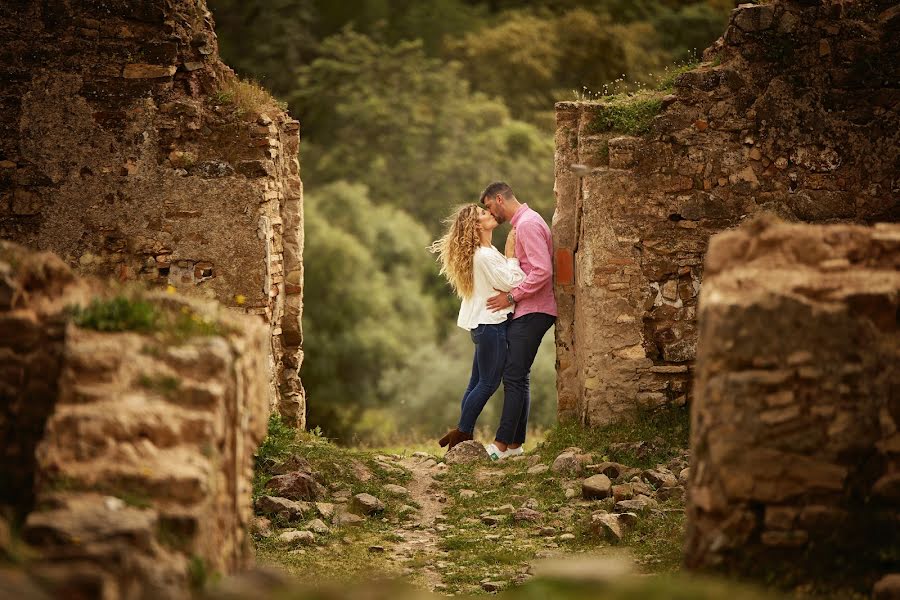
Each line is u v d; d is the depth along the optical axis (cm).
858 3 1958
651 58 5631
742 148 1939
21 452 943
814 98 1948
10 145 1969
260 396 1100
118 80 1970
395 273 4822
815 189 1948
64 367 923
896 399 975
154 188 1964
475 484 1791
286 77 5412
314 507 1597
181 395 930
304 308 4619
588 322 1928
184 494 870
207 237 1961
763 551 959
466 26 5866
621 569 1020
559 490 1684
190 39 1994
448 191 5119
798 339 965
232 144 1969
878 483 971
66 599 716
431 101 5306
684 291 1930
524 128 5275
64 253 1969
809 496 959
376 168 5097
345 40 5569
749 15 1945
